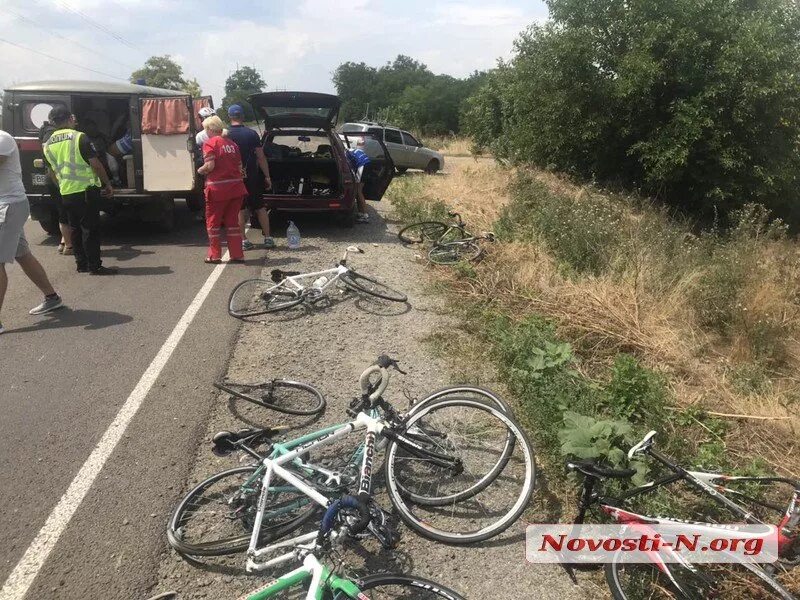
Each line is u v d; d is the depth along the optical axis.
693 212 14.53
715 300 6.53
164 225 9.76
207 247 8.87
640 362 5.20
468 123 29.83
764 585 2.79
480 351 5.39
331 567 2.31
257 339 5.59
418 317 6.23
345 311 6.33
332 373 4.96
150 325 5.82
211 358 5.15
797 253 8.50
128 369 4.91
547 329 5.41
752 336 5.89
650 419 4.06
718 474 3.04
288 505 3.09
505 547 3.16
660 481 2.97
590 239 7.93
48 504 3.33
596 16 14.88
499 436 3.52
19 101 8.40
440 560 3.06
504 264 7.55
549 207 9.49
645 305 6.17
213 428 4.11
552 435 3.76
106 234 9.70
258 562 2.86
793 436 4.25
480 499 3.47
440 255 8.00
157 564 2.97
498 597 2.86
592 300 6.18
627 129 14.53
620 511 2.87
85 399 4.43
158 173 8.77
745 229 8.92
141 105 8.66
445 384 4.82
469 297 6.67
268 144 10.02
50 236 9.39
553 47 14.82
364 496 2.56
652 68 13.38
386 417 3.30
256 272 7.58
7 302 6.39
